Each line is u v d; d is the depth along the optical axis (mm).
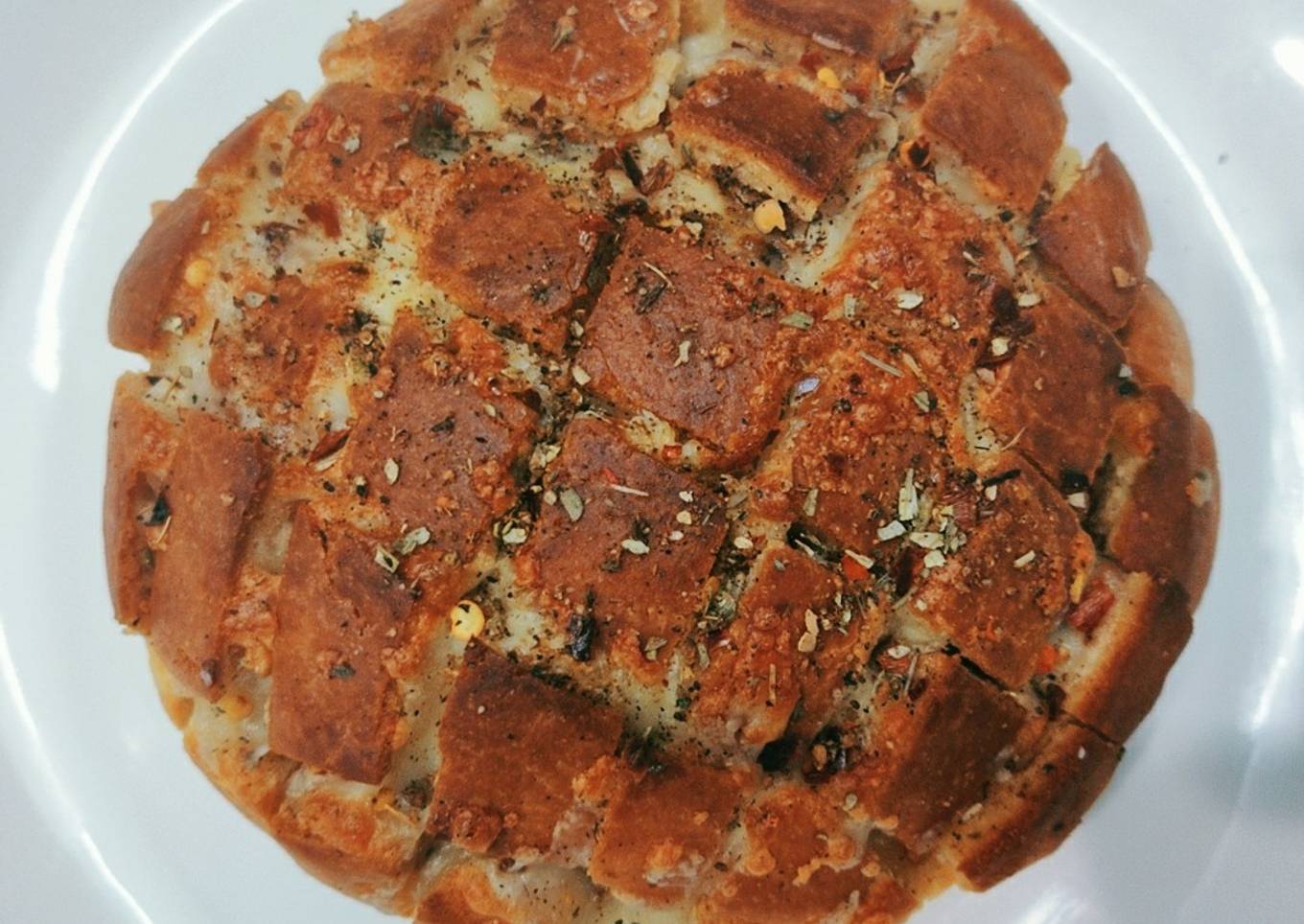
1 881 214
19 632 224
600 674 154
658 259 160
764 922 159
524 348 161
